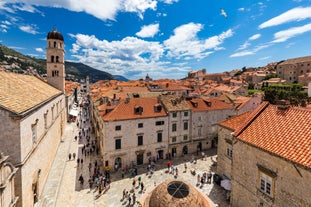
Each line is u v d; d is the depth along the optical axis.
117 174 32.91
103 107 40.53
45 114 26.95
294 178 14.45
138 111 36.81
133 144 35.56
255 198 18.20
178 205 13.40
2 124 15.91
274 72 156.62
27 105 19.59
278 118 19.58
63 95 53.91
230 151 26.59
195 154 42.12
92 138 50.56
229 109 47.31
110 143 33.53
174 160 38.88
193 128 42.38
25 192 17.70
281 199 15.51
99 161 36.94
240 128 21.39
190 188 15.05
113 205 24.58
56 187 26.41
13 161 16.38
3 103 16.41
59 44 54.06
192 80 177.75
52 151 32.84
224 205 24.33
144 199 16.67
